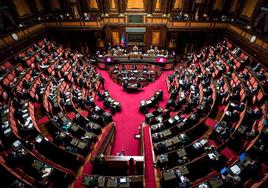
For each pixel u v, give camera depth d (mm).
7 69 12852
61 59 16375
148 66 19125
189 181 7418
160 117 11852
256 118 9688
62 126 10414
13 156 7965
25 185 7023
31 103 11695
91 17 18578
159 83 17359
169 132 10180
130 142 11781
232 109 10602
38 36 17328
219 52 16594
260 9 14039
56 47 17797
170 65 18938
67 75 14805
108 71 19188
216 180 7133
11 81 12398
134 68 17688
